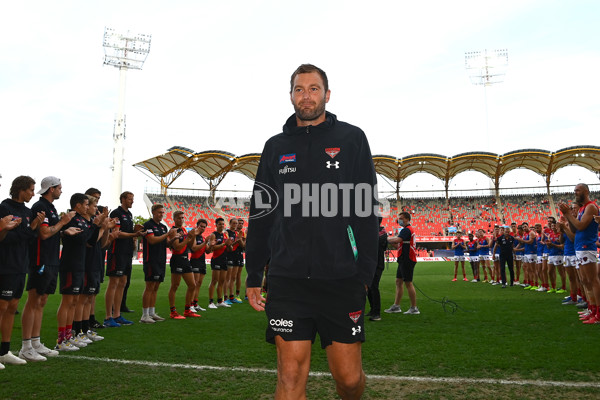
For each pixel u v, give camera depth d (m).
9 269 4.32
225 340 5.50
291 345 1.88
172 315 7.65
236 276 11.26
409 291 7.83
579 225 6.23
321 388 3.47
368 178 2.03
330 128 2.07
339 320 1.91
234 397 3.21
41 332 6.12
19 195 4.49
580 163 42.19
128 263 7.82
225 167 42.75
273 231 2.10
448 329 6.11
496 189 47.72
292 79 2.13
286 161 2.04
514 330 5.94
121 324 6.91
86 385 3.53
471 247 16.25
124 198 7.11
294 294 1.92
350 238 1.95
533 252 12.68
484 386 3.44
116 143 36.81
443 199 50.56
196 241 8.72
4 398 3.21
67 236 5.14
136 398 3.20
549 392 3.27
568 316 7.14
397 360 4.30
